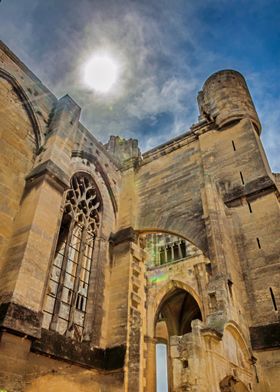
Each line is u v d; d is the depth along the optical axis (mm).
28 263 12844
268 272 14367
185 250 35438
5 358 10656
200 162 20500
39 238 13766
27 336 11625
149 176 22922
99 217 20266
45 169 15383
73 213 17953
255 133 19312
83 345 15266
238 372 11469
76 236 20766
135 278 18797
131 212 21219
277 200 16078
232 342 12094
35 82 18375
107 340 16734
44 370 12812
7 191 14664
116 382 15102
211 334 10375
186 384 9375
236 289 14102
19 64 17516
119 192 22891
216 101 21625
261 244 15227
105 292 18156
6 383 10375
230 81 22047
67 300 21266
